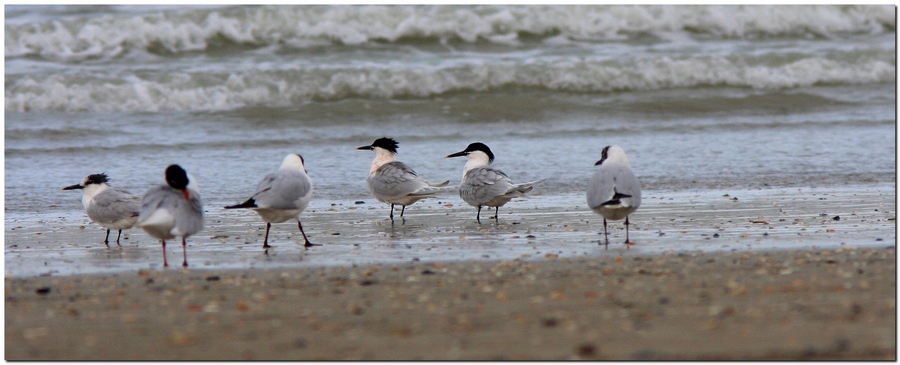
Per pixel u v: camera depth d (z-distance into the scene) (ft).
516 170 59.21
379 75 87.04
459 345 20.52
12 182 55.62
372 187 45.16
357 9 97.81
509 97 86.53
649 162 61.36
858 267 29.07
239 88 84.58
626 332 21.20
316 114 80.69
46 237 40.22
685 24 106.22
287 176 37.22
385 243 37.58
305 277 29.32
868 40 106.63
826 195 49.37
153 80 83.20
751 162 61.11
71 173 58.65
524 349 20.10
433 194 44.45
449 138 72.38
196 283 28.58
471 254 34.19
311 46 96.43
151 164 61.82
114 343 21.29
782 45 104.78
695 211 44.60
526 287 26.78
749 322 21.76
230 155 65.05
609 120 81.00
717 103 87.35
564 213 45.50
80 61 90.22
